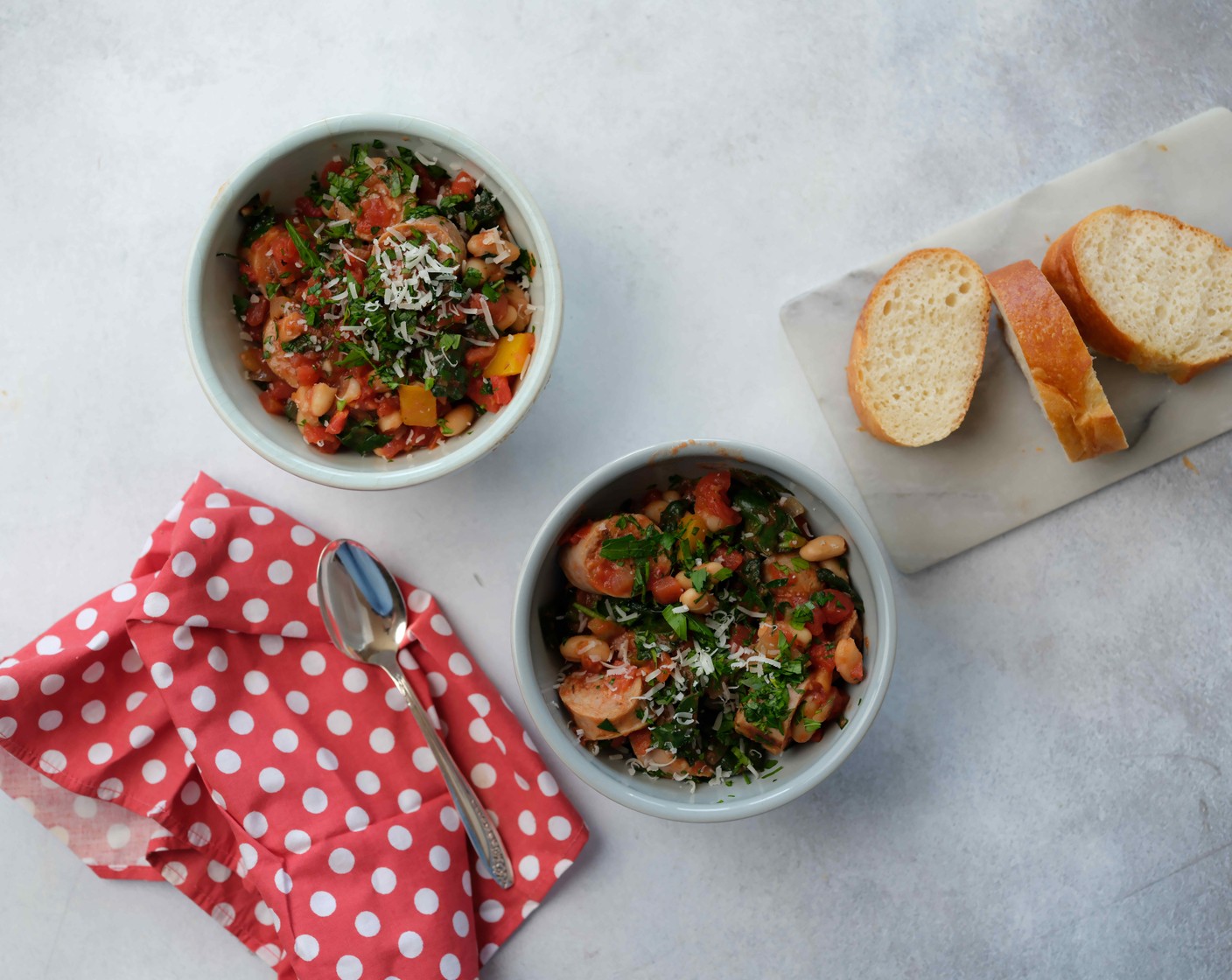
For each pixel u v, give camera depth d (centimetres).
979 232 60
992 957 60
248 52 60
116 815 59
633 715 53
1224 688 60
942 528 60
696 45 60
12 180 60
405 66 60
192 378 60
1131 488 60
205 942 60
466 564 60
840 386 60
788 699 52
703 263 60
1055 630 60
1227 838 60
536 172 60
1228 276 58
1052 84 61
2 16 60
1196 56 61
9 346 60
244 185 52
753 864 60
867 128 60
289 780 57
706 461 53
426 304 52
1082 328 59
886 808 60
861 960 60
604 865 60
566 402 60
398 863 57
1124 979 60
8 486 60
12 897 60
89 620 58
